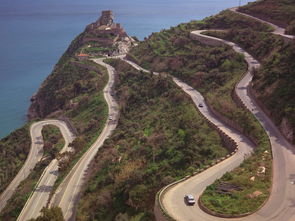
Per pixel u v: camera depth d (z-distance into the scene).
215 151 54.66
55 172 79.31
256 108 63.22
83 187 66.12
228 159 50.31
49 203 63.44
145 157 62.41
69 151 88.00
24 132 110.25
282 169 44.50
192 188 43.56
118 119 95.56
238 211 37.12
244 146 53.81
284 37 86.69
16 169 91.19
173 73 104.62
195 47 113.06
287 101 57.72
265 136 53.28
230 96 73.00
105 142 79.44
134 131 78.50
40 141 103.88
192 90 88.25
